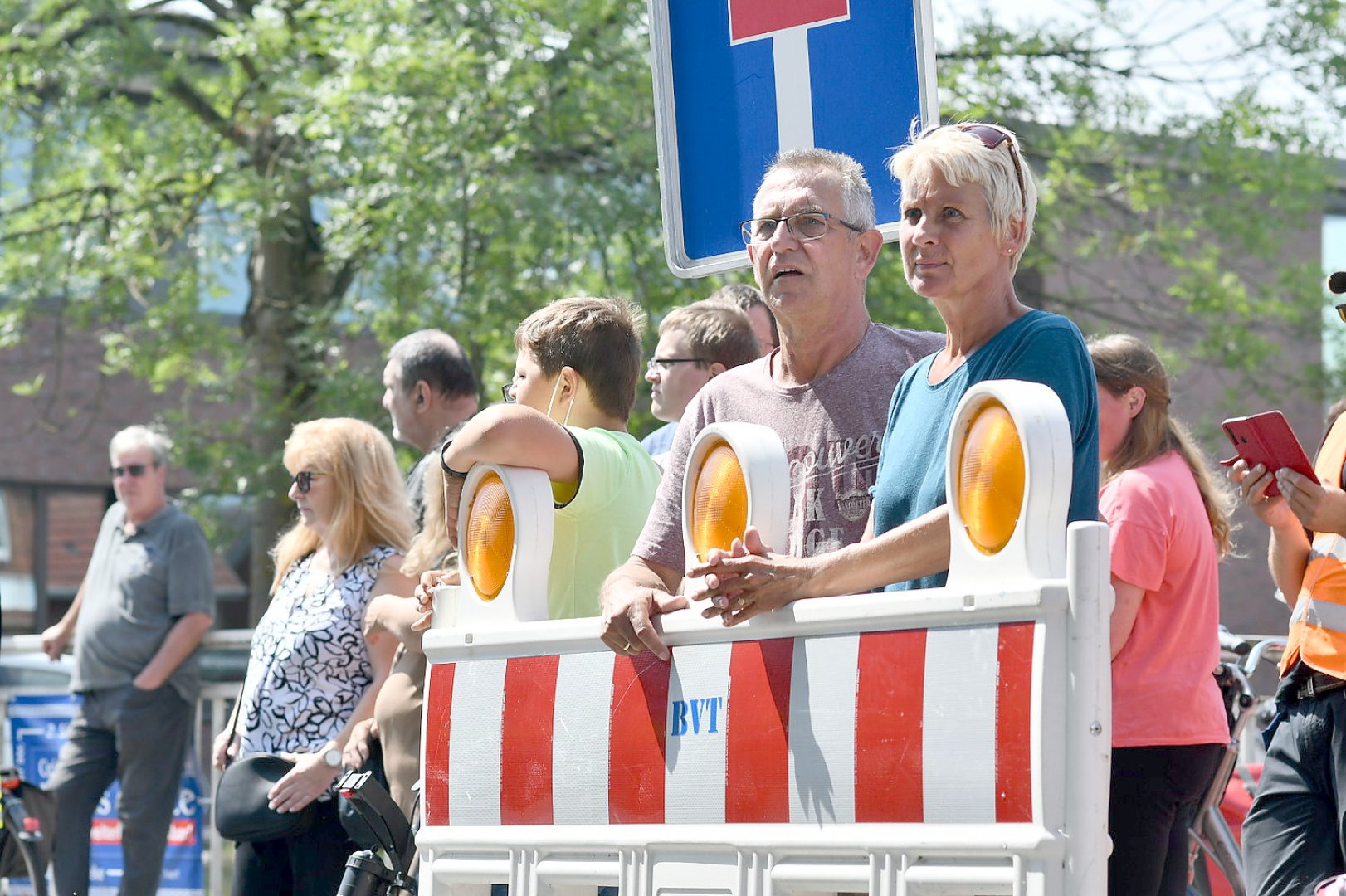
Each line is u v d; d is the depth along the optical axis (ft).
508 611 22.33
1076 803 16.10
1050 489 16.71
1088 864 16.01
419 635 34.37
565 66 106.93
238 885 37.81
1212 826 37.47
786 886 18.30
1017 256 21.99
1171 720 29.12
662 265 107.65
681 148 30.19
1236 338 126.21
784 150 29.09
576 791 20.85
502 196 102.27
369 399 110.32
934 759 17.07
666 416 39.52
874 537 22.08
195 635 57.67
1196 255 127.85
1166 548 29.37
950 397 21.48
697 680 19.58
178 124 120.88
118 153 122.21
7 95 117.19
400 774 33.71
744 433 19.93
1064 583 16.35
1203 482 33.22
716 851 19.12
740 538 19.97
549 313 29.60
